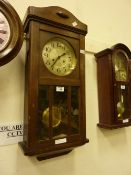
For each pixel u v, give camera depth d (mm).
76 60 919
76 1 1172
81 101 917
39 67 805
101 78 1181
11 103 879
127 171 1343
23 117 900
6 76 876
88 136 1144
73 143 875
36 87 790
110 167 1241
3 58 708
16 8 936
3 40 722
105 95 1148
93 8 1258
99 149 1191
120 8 1433
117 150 1292
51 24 841
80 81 921
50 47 856
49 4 1048
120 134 1321
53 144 822
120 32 1408
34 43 795
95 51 1221
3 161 845
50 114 829
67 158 1046
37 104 792
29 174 912
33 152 765
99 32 1272
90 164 1141
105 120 1143
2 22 727
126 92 1205
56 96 857
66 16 887
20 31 753
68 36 897
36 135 784
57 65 868
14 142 874
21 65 921
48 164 976
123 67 1220
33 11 792
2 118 851
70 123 881
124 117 1190
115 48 1152
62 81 862
